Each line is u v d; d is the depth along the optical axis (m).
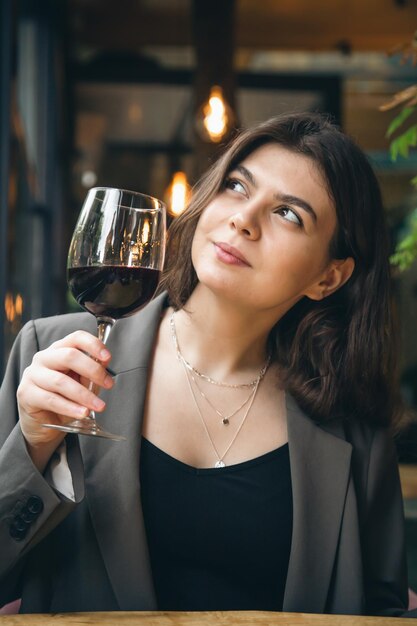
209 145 5.58
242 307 1.47
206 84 5.68
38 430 1.22
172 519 1.45
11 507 1.25
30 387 1.16
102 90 8.97
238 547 1.47
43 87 7.43
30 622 1.14
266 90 8.40
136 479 1.41
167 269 1.61
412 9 7.86
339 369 1.65
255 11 7.95
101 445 1.44
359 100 9.71
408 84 9.62
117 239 1.17
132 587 1.37
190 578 1.47
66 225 9.01
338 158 1.48
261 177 1.42
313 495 1.51
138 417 1.46
